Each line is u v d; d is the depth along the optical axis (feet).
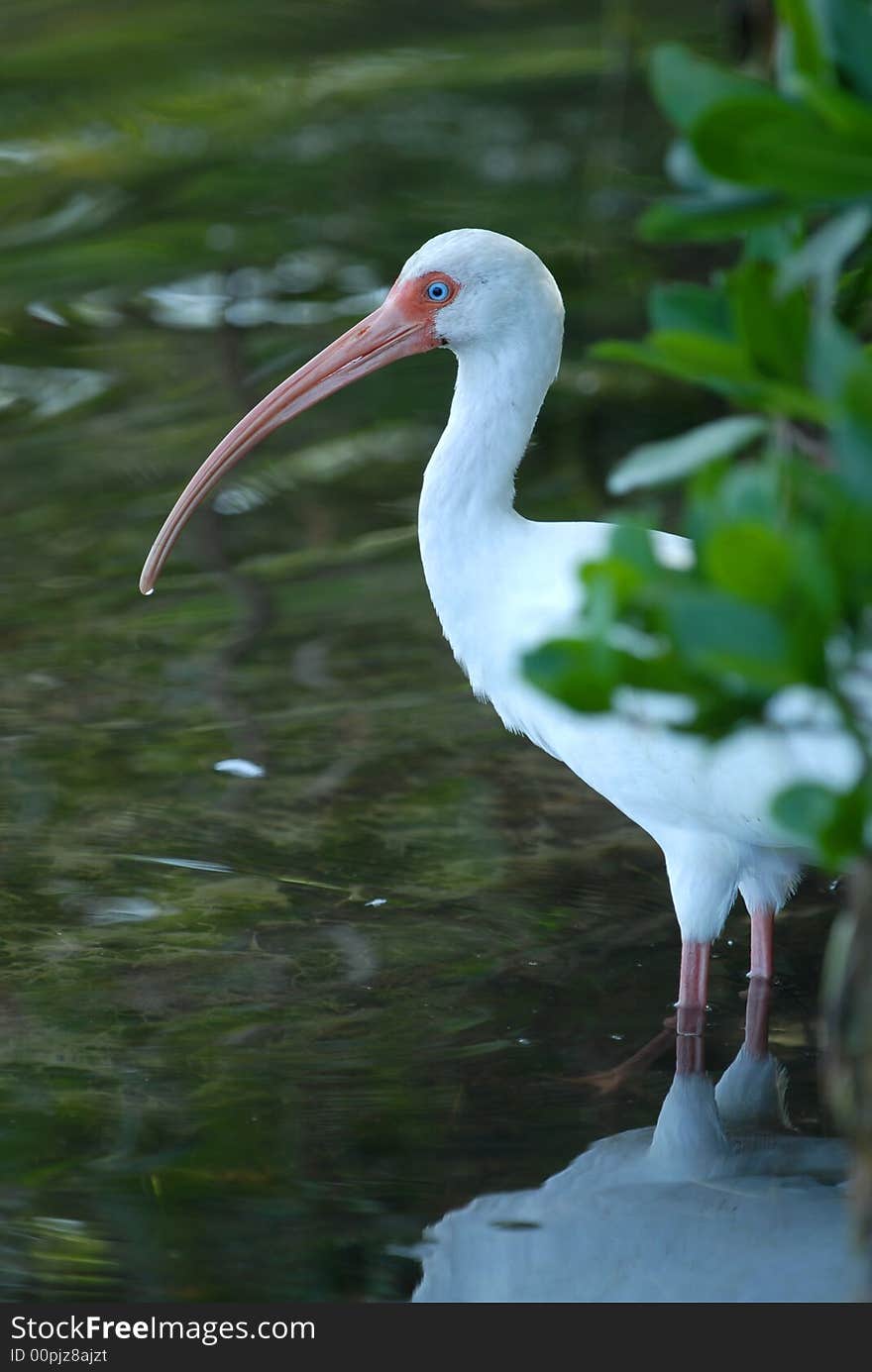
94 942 34.55
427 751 42.37
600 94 82.23
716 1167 27.84
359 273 66.49
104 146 78.84
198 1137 28.53
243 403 57.98
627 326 62.75
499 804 40.16
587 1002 32.81
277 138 79.20
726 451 17.29
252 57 88.43
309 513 53.31
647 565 16.42
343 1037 31.55
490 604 35.17
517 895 36.55
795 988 33.63
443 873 37.32
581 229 69.62
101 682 45.14
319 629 47.70
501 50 88.99
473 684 36.52
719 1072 30.66
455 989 33.12
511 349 34.96
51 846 38.09
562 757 35.06
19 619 47.93
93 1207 26.76
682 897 33.30
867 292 24.09
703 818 32.83
